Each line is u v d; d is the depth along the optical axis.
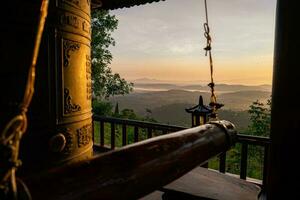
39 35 0.95
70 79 3.40
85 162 1.41
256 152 11.49
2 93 2.64
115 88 19.20
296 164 1.54
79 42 3.57
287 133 1.56
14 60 2.73
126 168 1.51
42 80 3.04
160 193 4.62
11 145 0.89
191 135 2.31
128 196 1.49
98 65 17.16
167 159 1.81
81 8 3.61
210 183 3.39
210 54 3.39
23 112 0.90
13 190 0.92
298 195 1.54
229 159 11.38
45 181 1.19
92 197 1.29
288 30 1.53
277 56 1.60
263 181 5.15
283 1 1.55
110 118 7.79
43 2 0.97
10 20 2.70
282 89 1.57
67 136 3.36
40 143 3.02
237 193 3.11
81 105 3.63
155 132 7.66
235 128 3.15
